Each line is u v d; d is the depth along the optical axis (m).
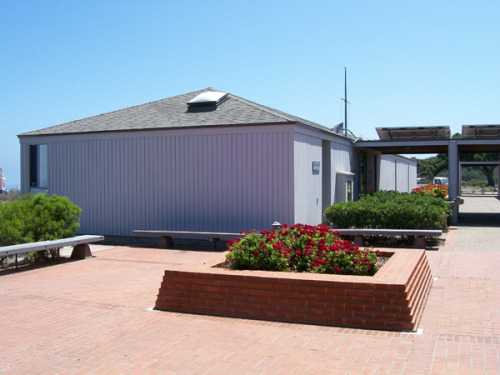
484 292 7.74
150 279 9.22
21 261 11.04
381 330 5.87
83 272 9.96
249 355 5.12
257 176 13.41
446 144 18.44
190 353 5.21
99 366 4.89
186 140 14.27
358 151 20.81
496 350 5.12
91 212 15.66
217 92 16.92
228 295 6.62
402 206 13.24
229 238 12.63
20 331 6.09
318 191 15.30
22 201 11.77
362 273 6.98
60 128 16.55
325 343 5.43
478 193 52.75
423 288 7.31
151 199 14.79
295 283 6.29
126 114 16.66
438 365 4.72
